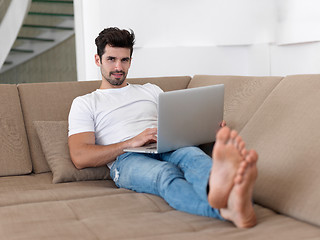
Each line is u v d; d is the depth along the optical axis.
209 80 2.31
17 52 5.09
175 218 1.29
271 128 1.62
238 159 1.15
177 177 1.49
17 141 1.98
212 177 1.18
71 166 1.87
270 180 1.43
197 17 3.75
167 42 3.71
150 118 2.07
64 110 2.12
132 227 1.20
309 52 3.28
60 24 5.12
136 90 2.14
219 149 1.15
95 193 1.61
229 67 3.95
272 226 1.19
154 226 1.21
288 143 1.49
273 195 1.39
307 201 1.27
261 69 3.79
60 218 1.30
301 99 1.60
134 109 2.05
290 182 1.36
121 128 1.97
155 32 3.66
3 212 1.36
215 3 3.76
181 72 3.79
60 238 1.13
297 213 1.27
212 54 3.86
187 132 1.64
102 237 1.14
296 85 1.69
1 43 4.87
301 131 1.48
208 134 1.74
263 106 1.76
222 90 1.73
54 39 5.16
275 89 1.79
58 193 1.59
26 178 1.88
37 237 1.14
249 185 1.15
